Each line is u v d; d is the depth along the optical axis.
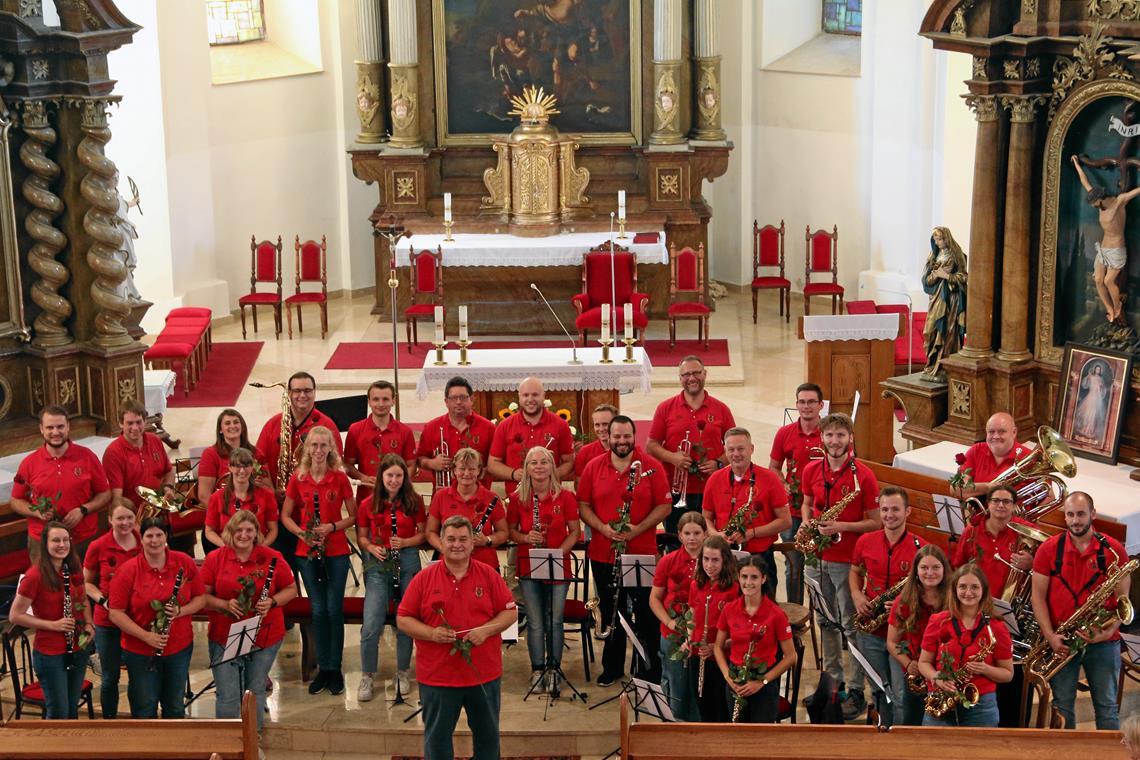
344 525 10.09
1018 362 13.03
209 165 19.73
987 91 12.64
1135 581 11.05
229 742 7.80
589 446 10.79
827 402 14.38
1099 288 12.34
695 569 8.94
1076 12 12.20
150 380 14.49
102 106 12.56
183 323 17.66
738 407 16.42
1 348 12.66
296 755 9.84
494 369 14.12
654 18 19.89
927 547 8.60
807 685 10.42
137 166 18.97
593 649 10.84
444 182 20.56
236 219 20.36
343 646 10.66
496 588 8.84
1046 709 8.97
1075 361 12.51
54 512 10.62
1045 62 12.45
